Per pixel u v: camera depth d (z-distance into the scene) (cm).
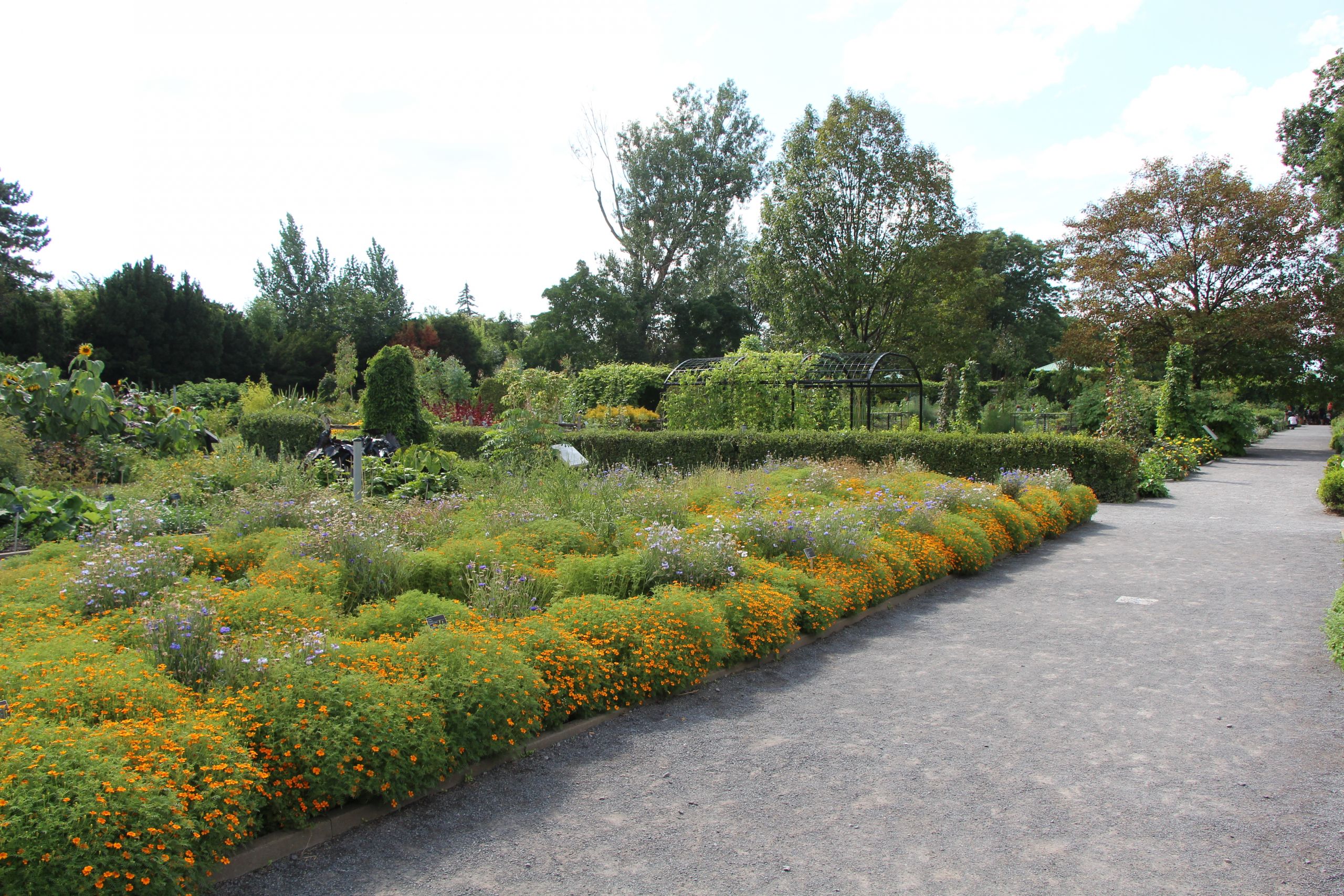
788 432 1692
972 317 3538
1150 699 473
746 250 4156
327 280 5031
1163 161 3094
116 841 240
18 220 3191
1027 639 598
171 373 3030
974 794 354
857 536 711
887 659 552
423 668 382
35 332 2700
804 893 278
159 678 334
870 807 341
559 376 2012
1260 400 5256
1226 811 338
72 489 843
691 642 488
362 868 289
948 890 279
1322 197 2050
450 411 2366
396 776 327
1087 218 3253
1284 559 874
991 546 845
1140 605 694
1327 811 337
